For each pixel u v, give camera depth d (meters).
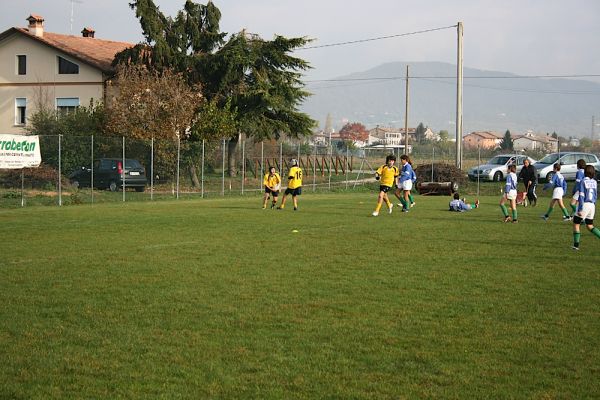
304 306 9.48
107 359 7.19
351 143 91.31
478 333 8.20
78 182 35.72
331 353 7.42
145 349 7.52
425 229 19.08
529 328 8.42
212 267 12.52
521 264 13.07
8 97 52.47
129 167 34.84
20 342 7.76
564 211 22.39
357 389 6.39
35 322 8.59
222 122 41.25
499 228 19.56
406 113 52.12
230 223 20.45
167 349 7.52
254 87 46.31
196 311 9.16
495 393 6.29
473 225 20.36
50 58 51.25
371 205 28.67
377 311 9.23
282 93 47.94
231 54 46.31
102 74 49.81
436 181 39.75
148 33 45.78
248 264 12.87
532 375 6.77
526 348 7.62
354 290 10.53
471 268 12.57
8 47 52.25
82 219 21.61
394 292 10.41
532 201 29.47
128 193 33.81
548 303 9.73
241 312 9.12
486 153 74.81
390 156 23.59
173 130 38.03
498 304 9.66
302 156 61.03
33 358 7.21
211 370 6.87
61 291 10.38
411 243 16.02
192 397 6.17
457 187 39.28
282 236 17.25
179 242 15.97
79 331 8.20
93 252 14.34
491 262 13.28
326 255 14.03
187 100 39.19
